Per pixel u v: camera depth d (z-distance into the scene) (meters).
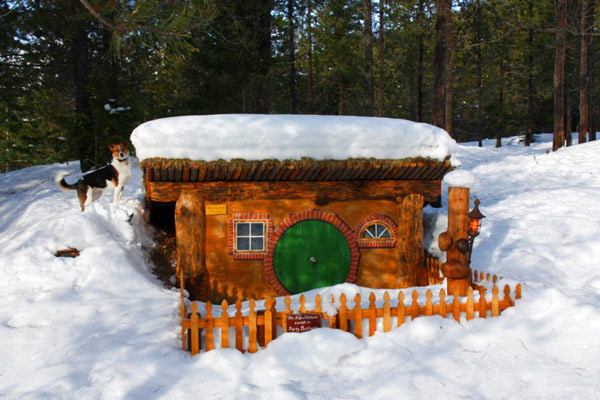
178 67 20.33
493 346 5.95
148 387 5.27
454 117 49.97
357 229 8.98
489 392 5.11
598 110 34.03
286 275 8.74
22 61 16.39
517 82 34.38
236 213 8.70
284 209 8.82
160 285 8.46
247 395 5.17
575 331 6.03
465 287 7.35
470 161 20.00
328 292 7.94
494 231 10.71
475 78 32.69
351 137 8.20
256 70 19.44
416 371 5.50
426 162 8.39
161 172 7.96
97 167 15.40
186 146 7.80
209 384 5.39
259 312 6.48
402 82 37.56
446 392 5.12
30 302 7.07
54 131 22.66
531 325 6.28
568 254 9.15
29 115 23.25
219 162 7.89
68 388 5.18
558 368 5.41
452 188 7.40
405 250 9.03
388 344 6.06
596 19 23.38
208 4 7.41
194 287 8.53
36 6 14.08
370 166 8.24
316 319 6.25
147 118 17.06
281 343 5.98
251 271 8.76
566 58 29.11
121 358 5.72
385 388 5.21
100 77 15.52
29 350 5.95
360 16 26.19
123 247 8.87
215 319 6.00
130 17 6.81
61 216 10.31
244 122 8.12
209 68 19.41
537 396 5.00
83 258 8.30
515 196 13.23
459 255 7.38
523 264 8.85
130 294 7.56
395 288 9.05
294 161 8.04
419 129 8.48
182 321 5.97
